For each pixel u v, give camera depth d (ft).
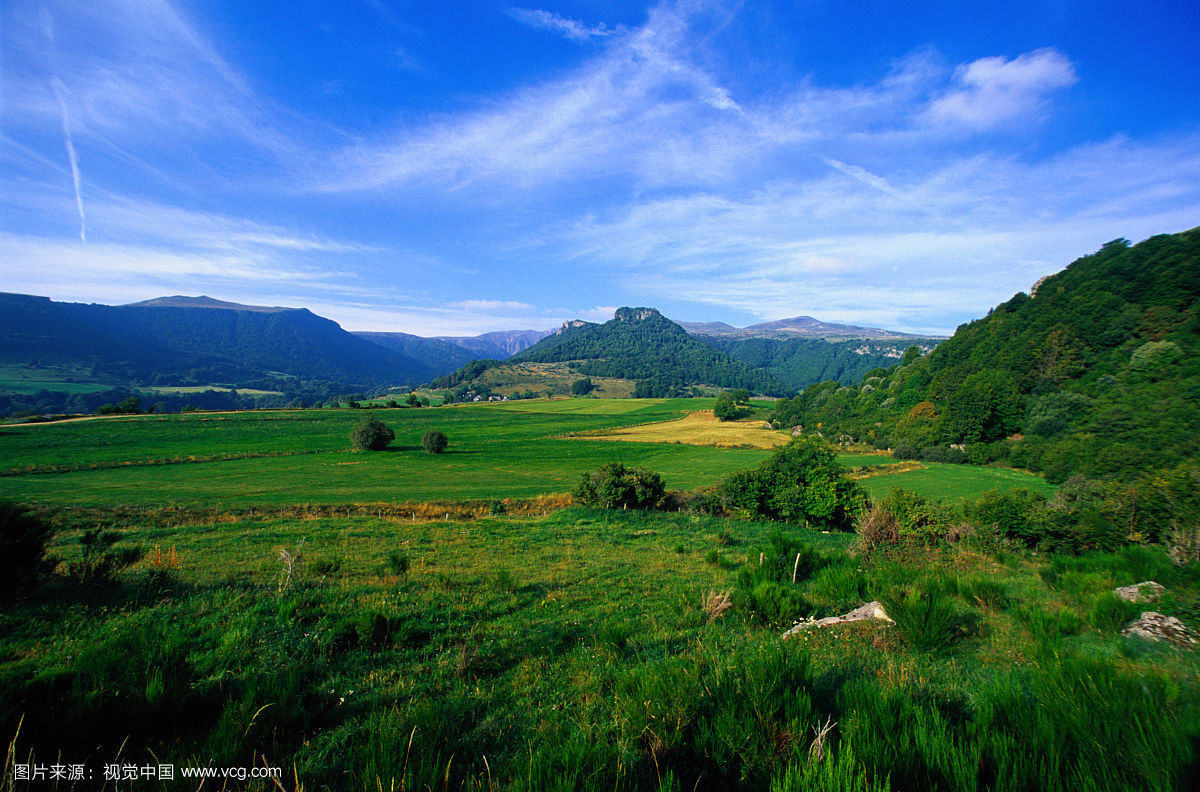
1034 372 224.12
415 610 30.66
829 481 95.96
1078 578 31.83
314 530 68.95
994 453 201.36
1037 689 13.62
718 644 24.04
